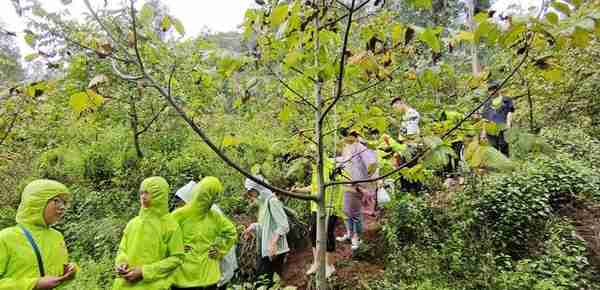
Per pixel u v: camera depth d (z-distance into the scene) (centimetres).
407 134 220
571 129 820
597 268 444
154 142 921
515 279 409
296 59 171
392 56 193
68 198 283
